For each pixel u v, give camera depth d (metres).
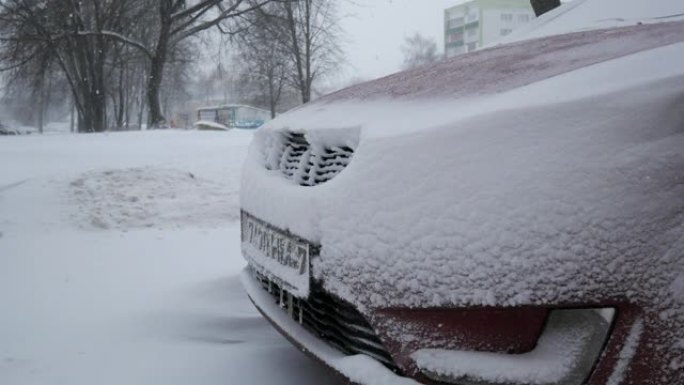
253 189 2.76
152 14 34.22
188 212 6.69
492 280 1.70
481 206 1.74
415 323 1.82
